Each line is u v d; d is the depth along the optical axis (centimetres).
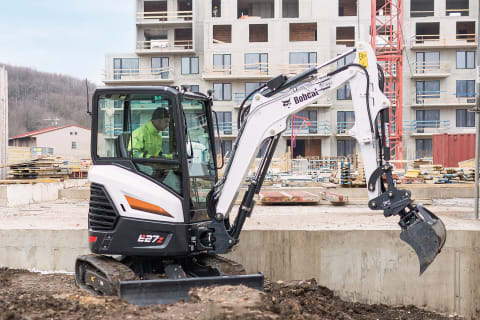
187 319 618
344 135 4919
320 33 5003
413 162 2750
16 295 800
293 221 1258
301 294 924
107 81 5278
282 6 5534
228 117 5162
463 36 5219
